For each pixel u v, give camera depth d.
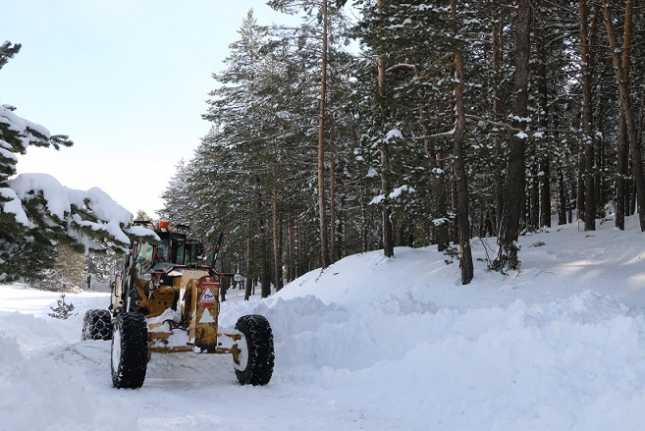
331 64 23.94
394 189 18.12
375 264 19.08
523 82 15.02
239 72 30.78
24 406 3.85
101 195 4.93
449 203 24.12
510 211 14.77
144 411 5.15
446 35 14.40
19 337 10.59
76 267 54.44
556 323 5.84
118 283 9.29
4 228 4.56
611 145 31.83
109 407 4.37
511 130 14.77
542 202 24.66
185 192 46.84
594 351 5.21
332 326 8.29
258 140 27.58
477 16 17.81
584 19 19.72
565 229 20.75
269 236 34.28
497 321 7.20
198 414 5.14
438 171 18.20
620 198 18.78
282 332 9.02
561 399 4.71
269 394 6.10
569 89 27.69
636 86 24.56
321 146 24.30
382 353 7.48
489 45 21.81
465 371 5.77
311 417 5.18
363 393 6.04
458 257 16.19
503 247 14.80
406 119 17.97
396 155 17.84
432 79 17.50
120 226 4.94
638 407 4.19
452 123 19.41
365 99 20.09
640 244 15.02
